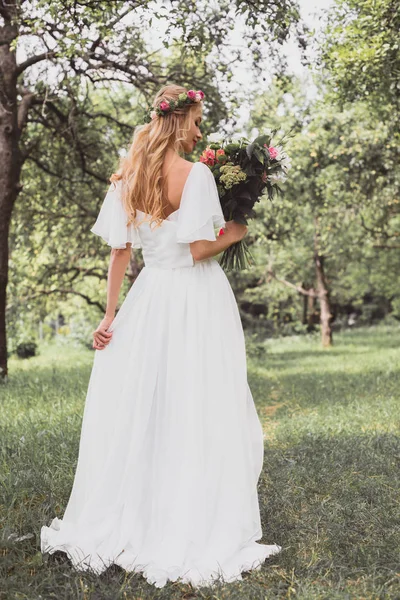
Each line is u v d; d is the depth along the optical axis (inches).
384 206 664.4
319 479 178.1
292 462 195.0
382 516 147.4
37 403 299.0
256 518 129.6
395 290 1058.7
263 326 1407.5
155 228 131.2
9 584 110.5
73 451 191.6
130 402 126.6
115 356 131.7
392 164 569.0
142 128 133.6
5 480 159.3
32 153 519.8
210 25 354.0
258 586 111.7
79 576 114.1
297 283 1128.8
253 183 135.3
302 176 660.7
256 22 315.3
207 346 128.0
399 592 110.7
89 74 426.3
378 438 227.3
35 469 169.2
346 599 106.8
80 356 868.6
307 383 467.2
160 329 128.6
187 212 125.9
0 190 434.3
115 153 511.2
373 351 823.1
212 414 125.6
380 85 380.2
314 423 279.0
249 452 130.3
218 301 131.7
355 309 1721.2
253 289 1122.7
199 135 136.8
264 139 135.9
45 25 333.1
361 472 186.4
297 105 634.2
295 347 1056.2
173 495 121.3
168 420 124.8
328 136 608.1
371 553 126.2
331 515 147.3
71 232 591.2
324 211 722.2
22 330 713.0
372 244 842.8
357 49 363.3
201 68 427.2
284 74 404.8
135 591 110.7
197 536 119.3
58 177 523.5
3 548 125.1
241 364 133.6
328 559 124.9
